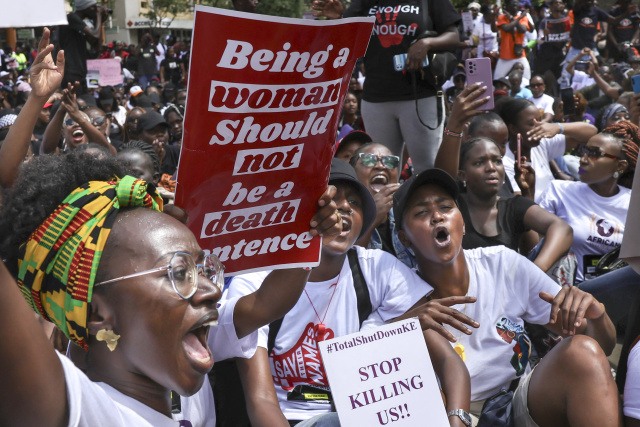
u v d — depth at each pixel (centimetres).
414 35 478
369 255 292
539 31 1363
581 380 217
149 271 128
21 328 105
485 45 1244
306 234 189
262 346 245
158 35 2309
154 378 133
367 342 218
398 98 491
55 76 284
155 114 650
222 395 247
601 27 1445
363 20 164
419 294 281
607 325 263
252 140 168
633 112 488
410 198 290
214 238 180
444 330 251
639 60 1125
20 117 279
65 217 128
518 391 246
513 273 292
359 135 464
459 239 287
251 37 153
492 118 514
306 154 177
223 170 170
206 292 134
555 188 477
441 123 498
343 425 210
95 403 119
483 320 286
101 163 143
